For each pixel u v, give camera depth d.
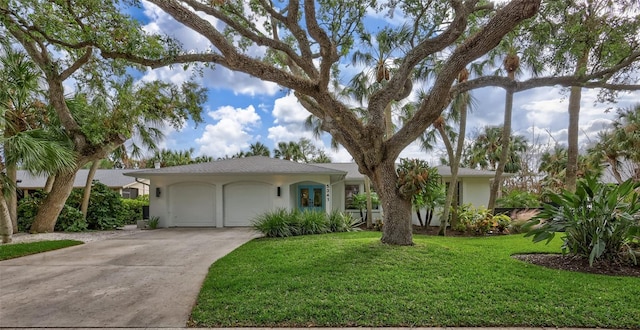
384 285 5.00
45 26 7.61
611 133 20.53
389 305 4.26
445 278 5.36
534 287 4.89
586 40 7.49
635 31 7.25
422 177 7.92
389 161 8.24
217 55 6.91
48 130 11.64
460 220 13.02
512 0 6.29
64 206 13.05
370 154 8.17
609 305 4.23
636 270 5.97
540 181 27.67
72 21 7.31
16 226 12.06
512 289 4.81
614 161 20.48
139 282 5.61
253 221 13.07
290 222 11.33
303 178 14.91
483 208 13.77
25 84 10.57
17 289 5.29
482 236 11.73
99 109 12.50
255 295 4.68
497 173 13.80
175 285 5.43
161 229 13.76
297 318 3.96
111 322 3.99
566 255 7.06
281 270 5.92
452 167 12.70
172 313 4.23
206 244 9.48
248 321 3.92
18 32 9.44
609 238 6.28
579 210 6.52
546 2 7.47
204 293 4.84
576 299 4.43
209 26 6.30
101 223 13.73
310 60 7.68
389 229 8.25
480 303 4.30
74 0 6.88
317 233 11.38
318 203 15.59
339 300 4.43
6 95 10.37
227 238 10.70
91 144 12.43
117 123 12.41
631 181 6.25
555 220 6.86
